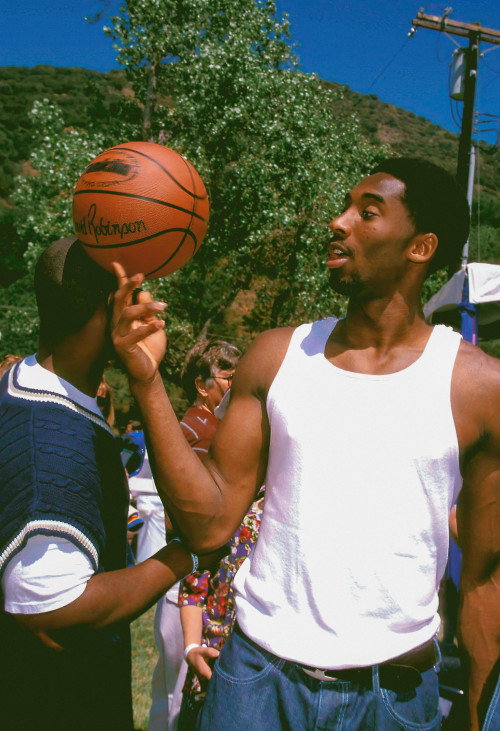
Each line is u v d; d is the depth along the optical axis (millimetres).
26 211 16250
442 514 1205
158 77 17359
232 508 1344
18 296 27828
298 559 1197
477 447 1262
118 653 1247
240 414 1338
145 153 1325
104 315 1265
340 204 16766
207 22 17031
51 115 16000
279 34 17188
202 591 1922
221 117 16141
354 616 1176
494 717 1355
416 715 1208
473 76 11484
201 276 18250
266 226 16609
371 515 1176
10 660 1146
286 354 1305
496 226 44750
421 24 11602
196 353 2551
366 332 1265
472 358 1243
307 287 17375
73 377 1269
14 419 1198
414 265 1274
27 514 1082
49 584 1082
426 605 1225
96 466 1212
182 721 1812
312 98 17234
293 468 1218
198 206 1370
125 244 1273
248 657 1235
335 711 1166
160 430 1213
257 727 1185
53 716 1154
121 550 1312
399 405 1193
